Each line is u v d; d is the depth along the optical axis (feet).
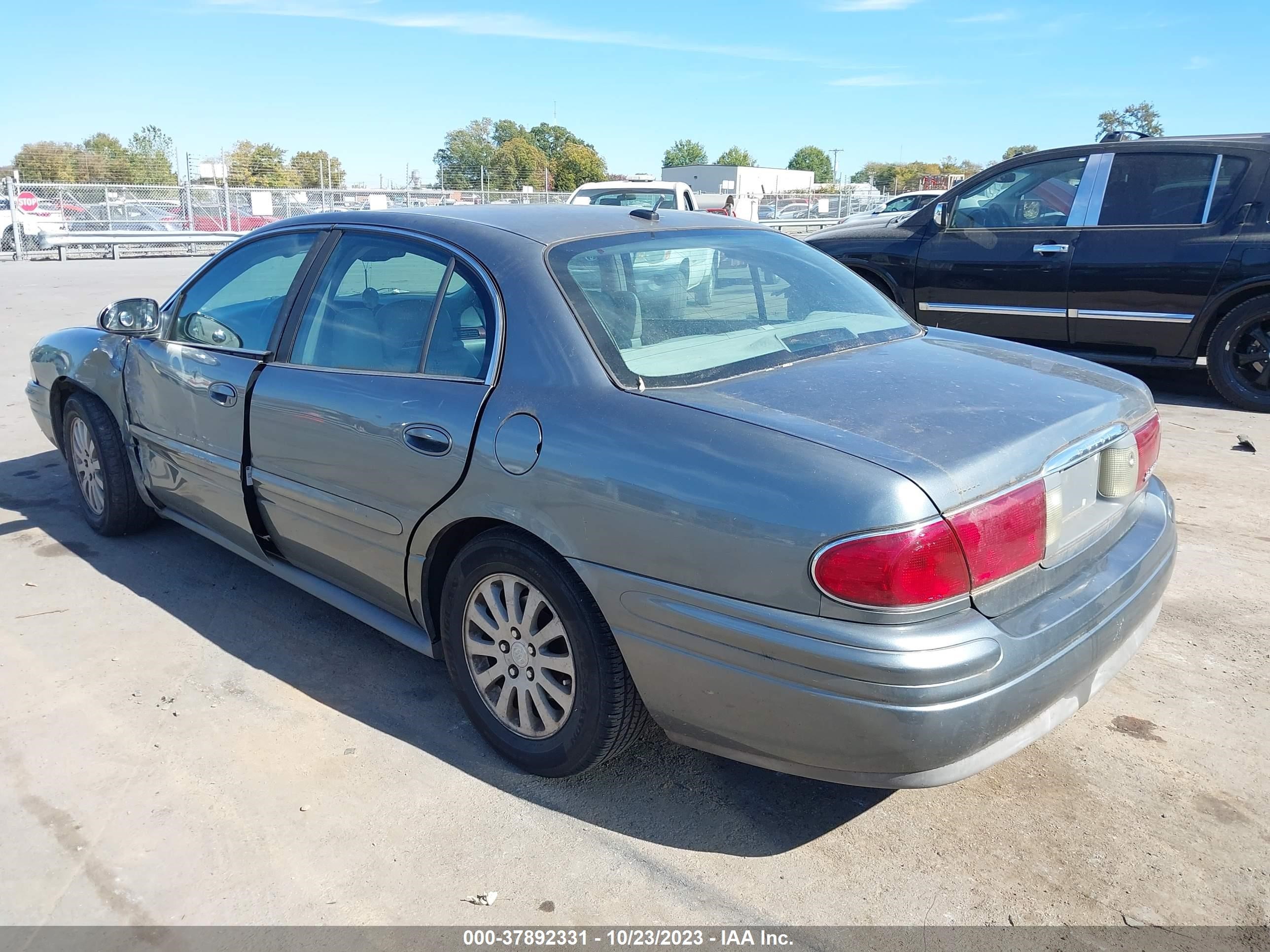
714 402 8.21
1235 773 9.44
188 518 14.14
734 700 7.63
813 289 11.08
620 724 8.63
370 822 8.86
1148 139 22.93
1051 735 10.14
